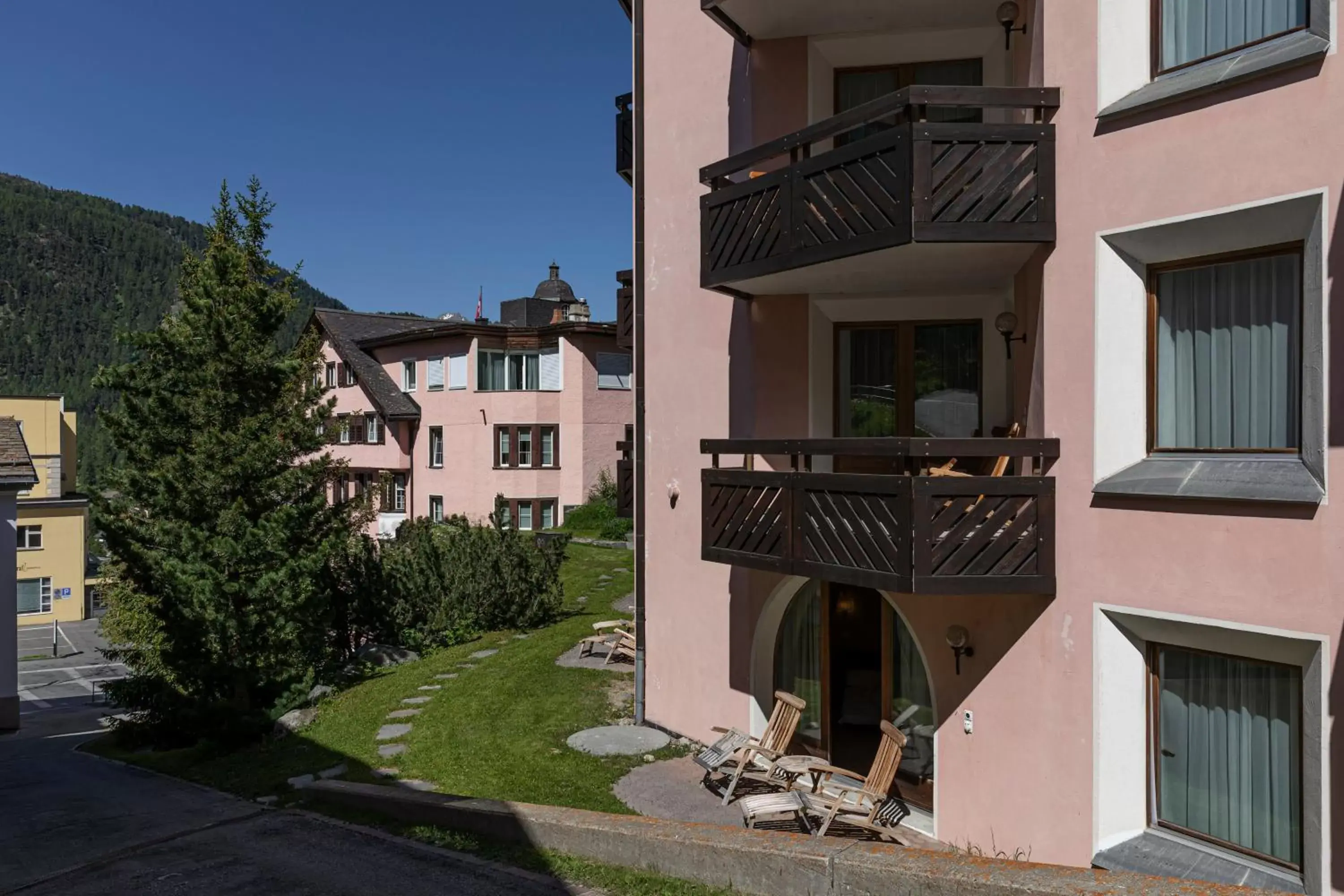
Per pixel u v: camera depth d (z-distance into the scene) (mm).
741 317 10125
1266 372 6242
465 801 8539
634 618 15359
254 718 13219
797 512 8156
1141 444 6848
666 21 11297
